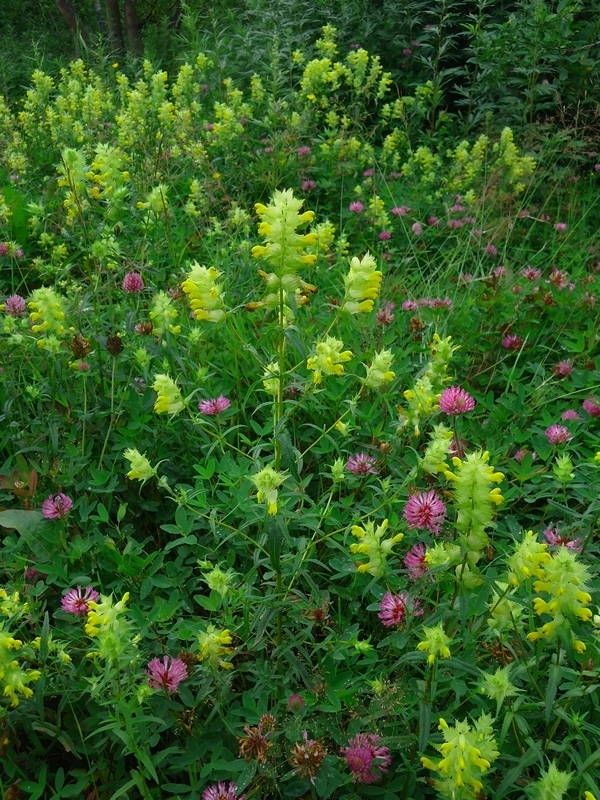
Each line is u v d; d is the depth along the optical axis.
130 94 6.22
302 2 8.46
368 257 2.23
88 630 1.90
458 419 3.42
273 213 2.04
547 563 1.74
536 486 3.10
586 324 4.30
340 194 5.93
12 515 2.78
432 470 2.45
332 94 7.86
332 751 2.23
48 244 4.73
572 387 3.71
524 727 1.86
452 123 7.39
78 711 2.37
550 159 6.28
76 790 2.15
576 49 6.61
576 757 1.90
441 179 6.25
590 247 5.39
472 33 7.01
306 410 3.34
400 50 7.98
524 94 7.00
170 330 3.29
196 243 4.71
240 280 4.30
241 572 2.77
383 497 2.81
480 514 1.91
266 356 3.51
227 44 8.23
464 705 2.21
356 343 3.72
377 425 3.38
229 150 5.91
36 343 3.41
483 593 2.04
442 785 1.77
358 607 2.56
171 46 10.72
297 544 2.26
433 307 4.21
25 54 10.56
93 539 2.79
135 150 5.57
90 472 3.01
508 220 5.28
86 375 3.13
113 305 3.74
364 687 2.27
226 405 3.11
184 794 2.20
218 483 2.86
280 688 2.29
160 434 3.13
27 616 2.34
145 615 2.42
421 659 1.90
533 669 2.02
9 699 2.14
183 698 2.20
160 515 3.07
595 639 1.92
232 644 2.39
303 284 2.12
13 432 3.27
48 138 6.47
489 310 4.25
